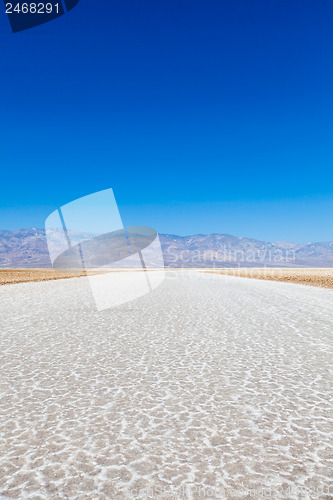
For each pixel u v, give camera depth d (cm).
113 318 1072
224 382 499
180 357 632
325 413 396
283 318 1080
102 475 281
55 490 263
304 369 561
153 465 295
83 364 586
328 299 1638
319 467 293
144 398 440
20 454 312
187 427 362
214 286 2583
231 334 838
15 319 1041
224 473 284
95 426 364
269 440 336
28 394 452
